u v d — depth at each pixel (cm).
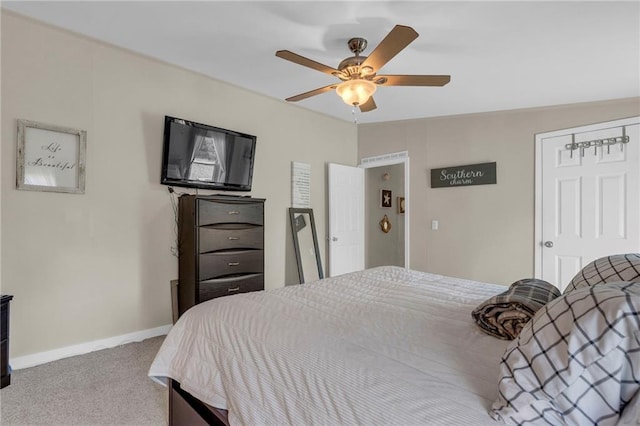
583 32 227
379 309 160
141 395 206
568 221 346
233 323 150
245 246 329
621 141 321
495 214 389
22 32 242
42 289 252
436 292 194
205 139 336
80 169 268
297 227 439
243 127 377
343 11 217
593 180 333
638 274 131
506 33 232
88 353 270
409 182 455
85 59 270
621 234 319
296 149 437
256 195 395
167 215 319
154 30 251
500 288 205
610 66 272
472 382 93
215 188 349
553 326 83
